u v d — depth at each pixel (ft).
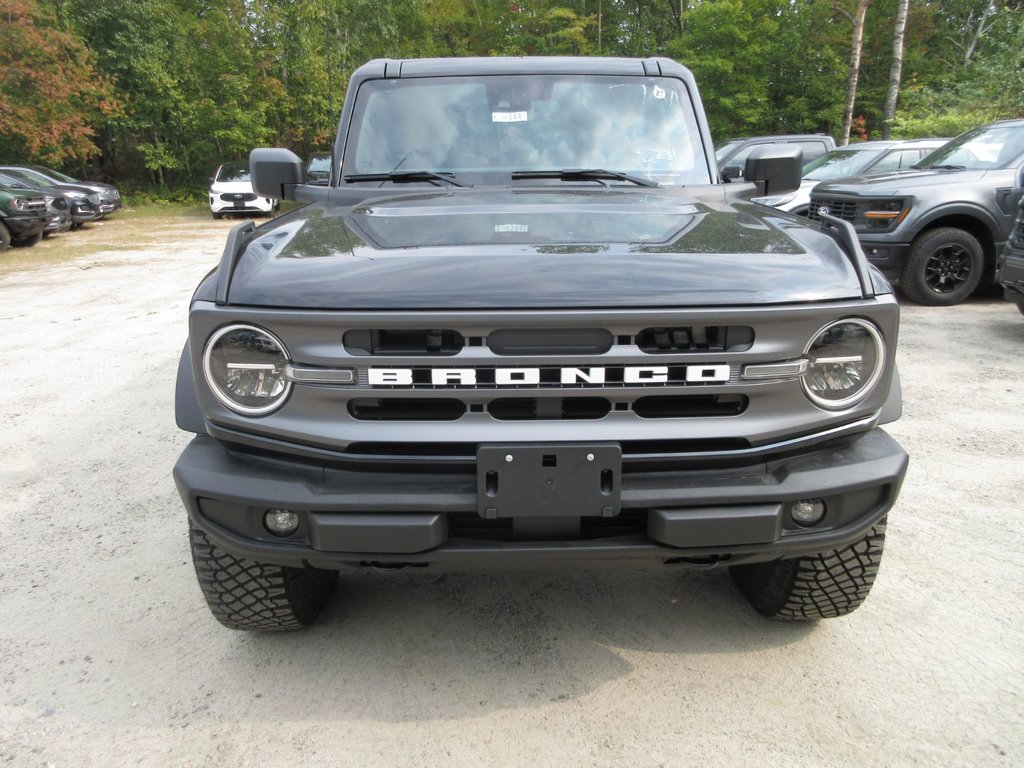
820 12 101.55
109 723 7.39
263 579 7.68
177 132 94.63
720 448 6.40
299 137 100.63
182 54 91.45
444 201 9.01
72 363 20.61
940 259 25.02
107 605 9.39
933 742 6.98
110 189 72.95
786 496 6.30
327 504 6.20
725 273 6.40
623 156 10.53
